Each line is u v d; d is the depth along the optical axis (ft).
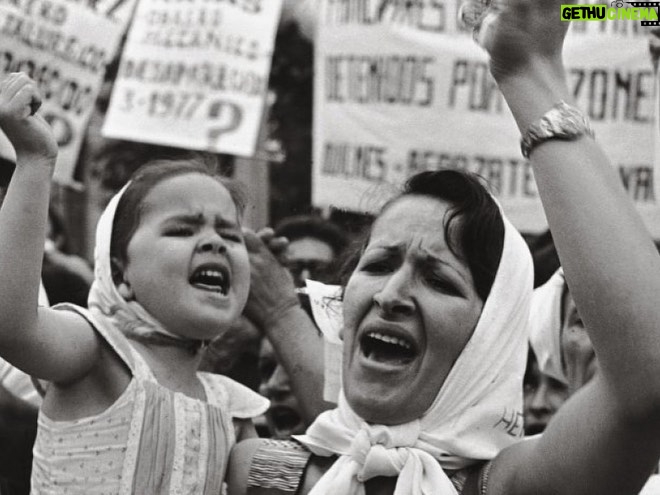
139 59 20.74
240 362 16.34
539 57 8.61
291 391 14.93
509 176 20.02
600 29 19.80
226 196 12.10
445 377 10.05
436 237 10.18
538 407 14.67
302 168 26.86
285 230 18.20
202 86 20.56
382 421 10.03
